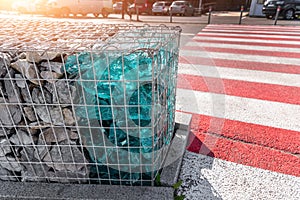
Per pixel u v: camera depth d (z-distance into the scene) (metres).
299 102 2.76
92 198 1.32
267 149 1.88
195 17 15.41
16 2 13.03
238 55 4.91
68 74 1.16
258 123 2.29
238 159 1.75
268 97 2.90
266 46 5.81
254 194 1.42
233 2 25.08
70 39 1.44
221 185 1.49
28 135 1.35
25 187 1.41
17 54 1.16
